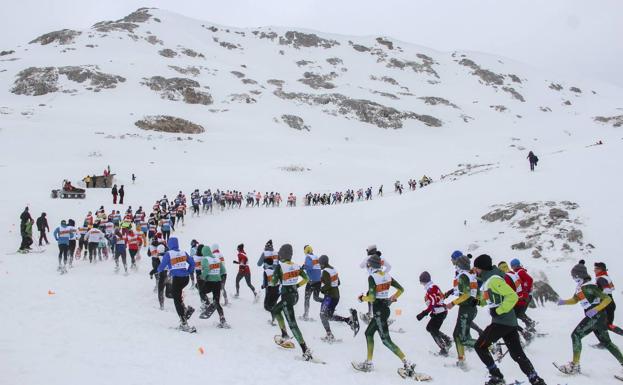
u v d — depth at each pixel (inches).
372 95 3850.9
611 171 789.2
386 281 277.9
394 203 1013.2
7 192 1072.8
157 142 2095.2
